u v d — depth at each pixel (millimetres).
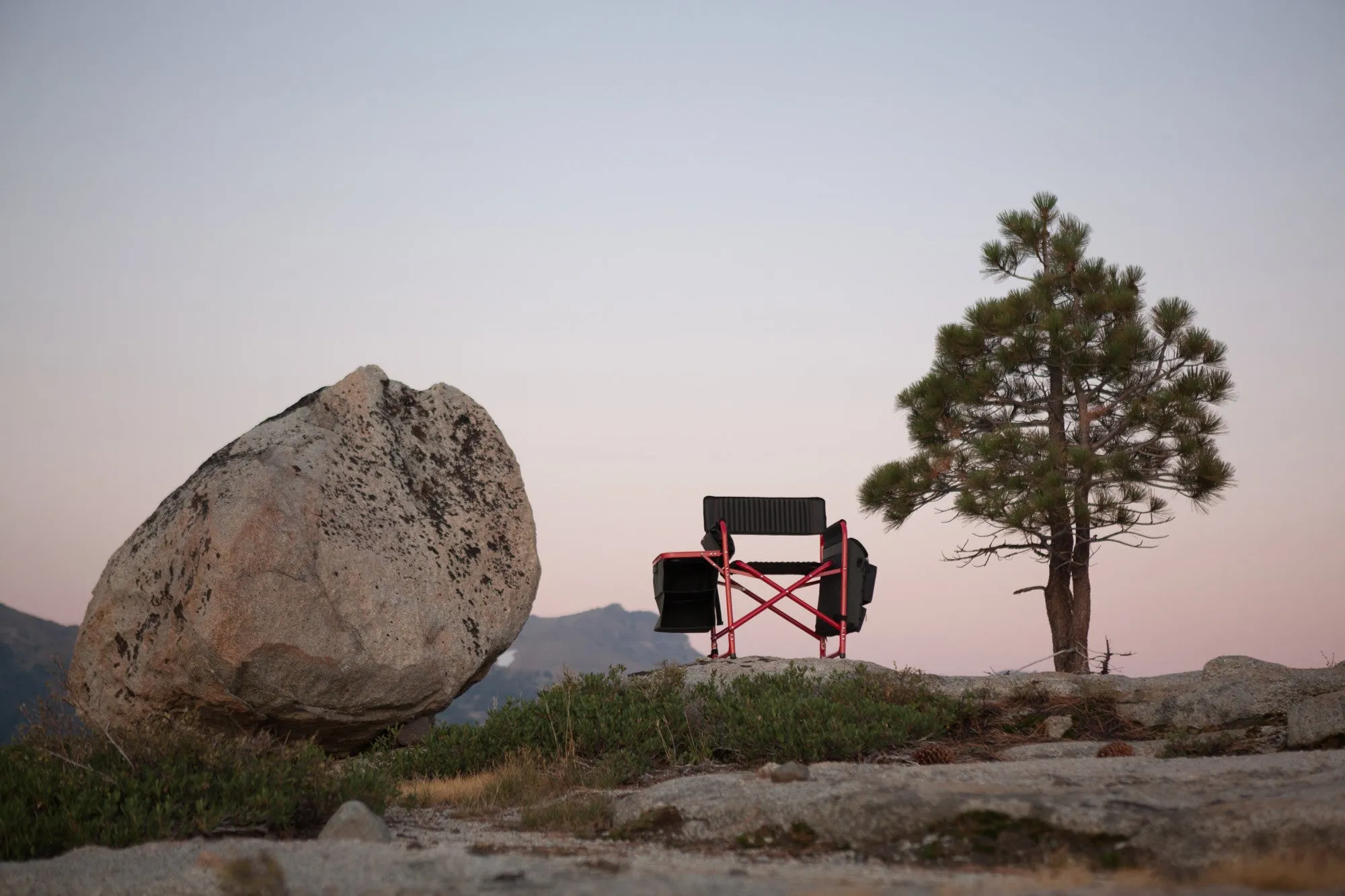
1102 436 17312
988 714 9750
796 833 5289
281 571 8641
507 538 10695
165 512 9453
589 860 4785
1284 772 5574
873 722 8688
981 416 17938
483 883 4246
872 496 17406
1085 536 16047
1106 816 4781
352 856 4867
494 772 8500
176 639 8477
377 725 9484
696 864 4801
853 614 12148
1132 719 9273
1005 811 4977
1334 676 8680
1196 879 4145
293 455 9500
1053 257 18078
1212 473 15422
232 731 8836
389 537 9648
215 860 4672
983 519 15930
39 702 7551
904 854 4887
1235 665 10070
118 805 5852
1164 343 16609
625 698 9836
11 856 5254
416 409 11055
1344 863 3934
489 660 10297
